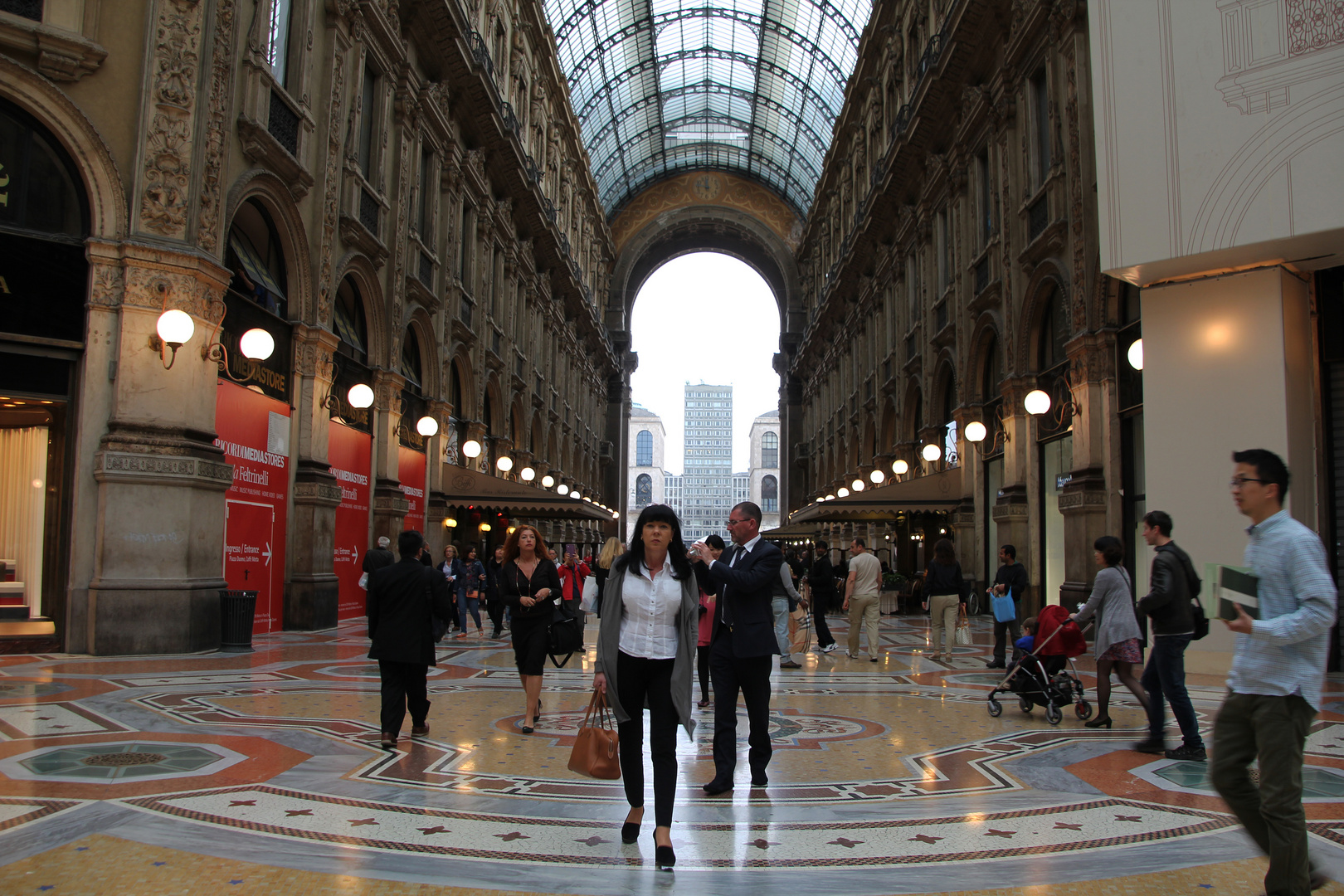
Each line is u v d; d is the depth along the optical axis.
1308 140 8.53
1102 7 9.61
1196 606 6.16
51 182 10.73
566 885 3.51
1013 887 3.53
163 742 5.94
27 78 10.38
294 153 14.12
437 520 21.02
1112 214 9.38
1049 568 16.52
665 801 3.83
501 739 6.40
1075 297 14.24
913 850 3.99
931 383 23.98
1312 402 9.45
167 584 10.50
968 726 7.21
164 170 10.96
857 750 6.23
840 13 36.66
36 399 10.46
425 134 20.55
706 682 8.22
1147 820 4.47
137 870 3.54
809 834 4.24
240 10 12.42
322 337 14.75
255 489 13.07
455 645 13.83
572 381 43.16
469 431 24.31
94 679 8.66
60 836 3.94
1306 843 3.11
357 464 16.84
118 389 10.58
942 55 20.22
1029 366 17.25
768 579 5.20
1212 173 8.94
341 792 4.82
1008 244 17.78
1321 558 3.16
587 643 14.24
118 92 10.91
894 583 22.50
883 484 29.25
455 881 3.52
